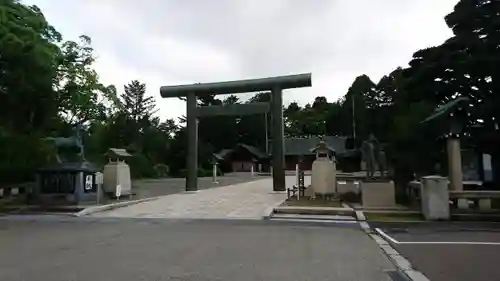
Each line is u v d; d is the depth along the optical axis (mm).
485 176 23141
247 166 70062
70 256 7887
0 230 11844
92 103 30406
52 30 24422
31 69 20547
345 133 68875
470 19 18047
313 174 19203
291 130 84188
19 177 22344
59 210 16406
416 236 10492
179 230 11586
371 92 54000
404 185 18047
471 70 17500
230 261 7406
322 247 8906
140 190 26891
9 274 6449
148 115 71062
